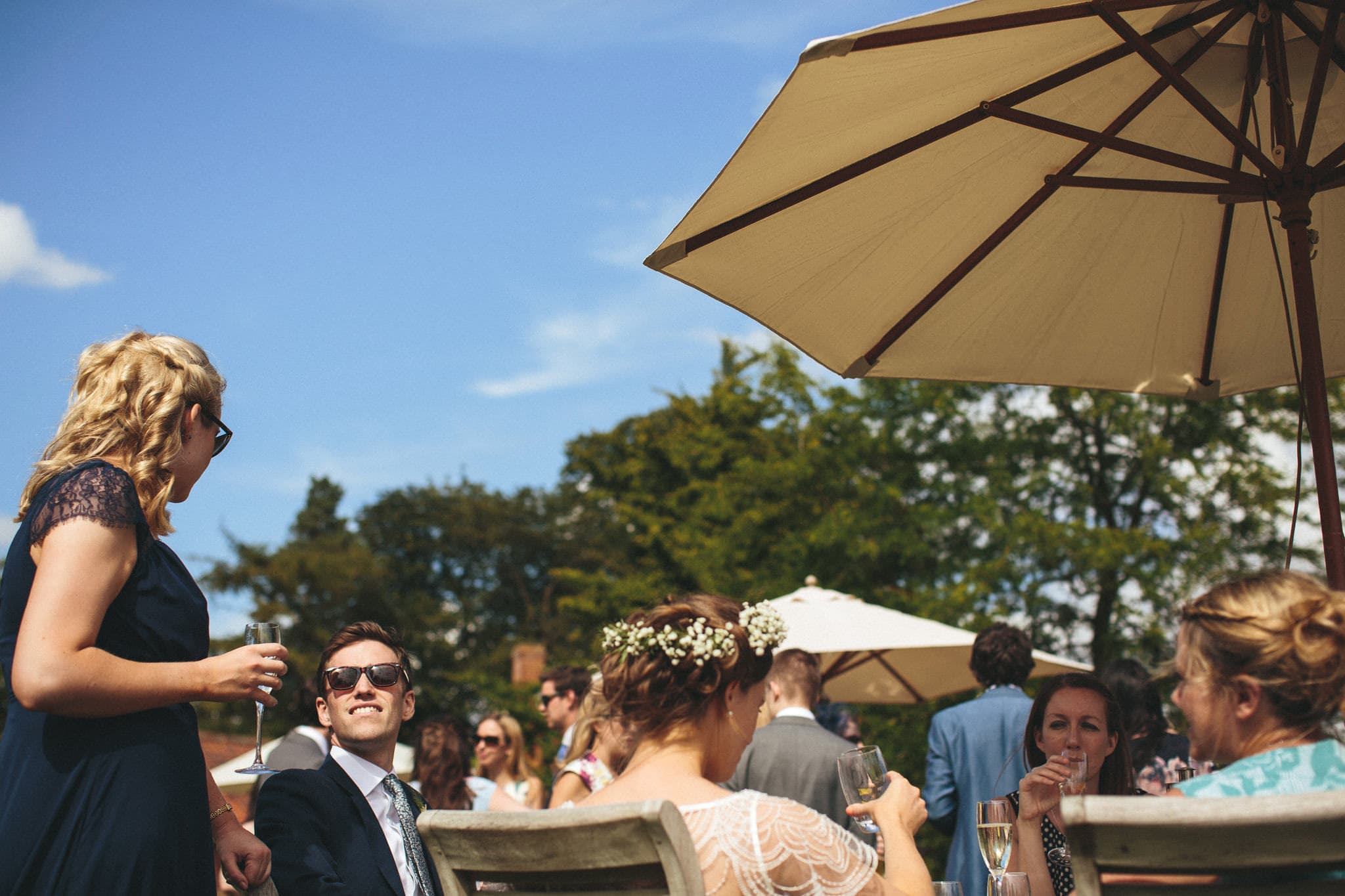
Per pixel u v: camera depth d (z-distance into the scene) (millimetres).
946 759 5121
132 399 2488
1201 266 3467
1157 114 3201
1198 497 19344
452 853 2148
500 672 42438
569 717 7016
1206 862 1620
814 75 2566
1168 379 3672
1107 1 2670
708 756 2389
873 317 3434
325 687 3600
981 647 5242
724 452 28344
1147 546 17141
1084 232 3377
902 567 20000
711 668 2363
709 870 2131
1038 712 3609
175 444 2494
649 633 2377
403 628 44219
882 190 3098
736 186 2828
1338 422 18578
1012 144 3129
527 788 7480
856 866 2189
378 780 3576
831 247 3174
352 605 44406
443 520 51688
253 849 2680
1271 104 2922
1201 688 1893
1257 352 3627
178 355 2576
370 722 3570
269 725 40375
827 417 21328
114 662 2229
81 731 2285
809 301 3309
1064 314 3539
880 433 20984
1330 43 2789
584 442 36156
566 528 50938
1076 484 19781
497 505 51719
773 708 5281
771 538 22109
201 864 2395
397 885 3334
